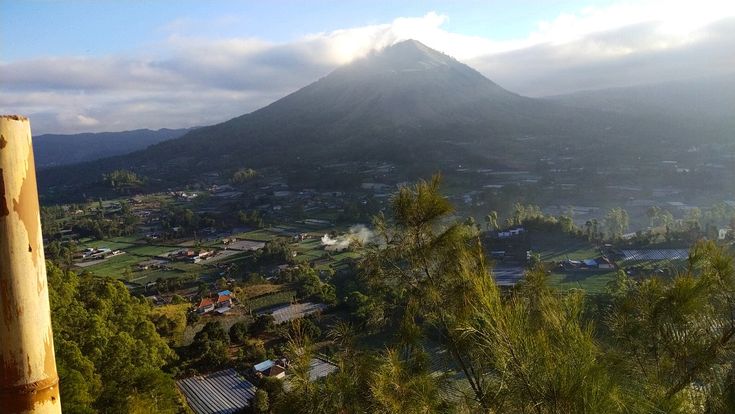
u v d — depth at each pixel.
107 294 29.08
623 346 4.84
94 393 17.52
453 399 4.66
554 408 3.60
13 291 1.89
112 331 24.17
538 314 4.48
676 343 4.66
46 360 2.01
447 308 5.11
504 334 3.87
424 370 4.91
